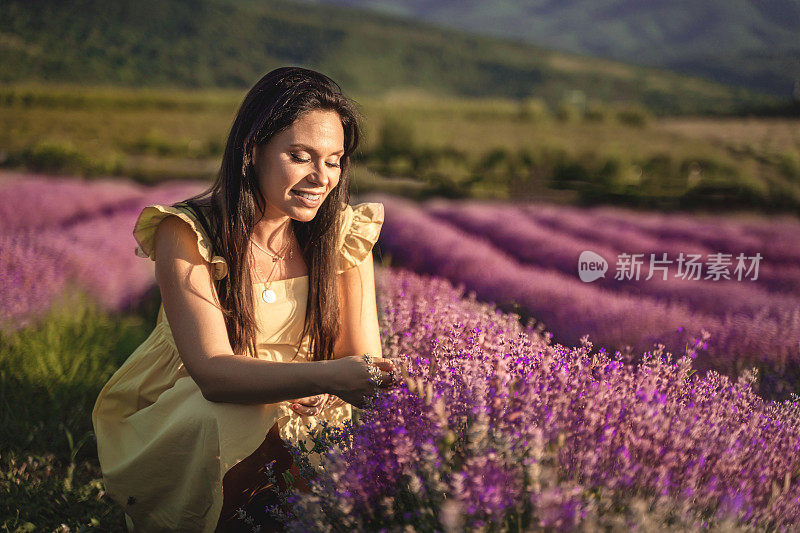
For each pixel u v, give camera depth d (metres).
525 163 17.16
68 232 5.25
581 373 1.52
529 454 1.21
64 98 32.59
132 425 1.82
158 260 1.64
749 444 1.42
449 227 6.94
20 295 3.24
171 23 68.06
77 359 2.89
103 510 1.99
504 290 4.04
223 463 1.58
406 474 1.26
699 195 13.77
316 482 1.34
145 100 34.94
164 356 1.84
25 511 1.93
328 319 1.83
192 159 18.91
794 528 1.25
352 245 1.87
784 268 5.41
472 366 1.46
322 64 75.81
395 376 1.49
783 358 2.52
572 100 62.31
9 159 13.98
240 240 1.62
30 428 2.42
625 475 1.19
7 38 51.25
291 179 1.56
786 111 32.53
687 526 1.13
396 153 18.61
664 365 1.66
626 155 17.31
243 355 1.65
